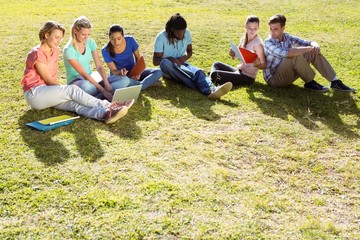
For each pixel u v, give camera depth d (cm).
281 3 1385
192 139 521
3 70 725
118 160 464
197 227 367
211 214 385
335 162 492
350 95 684
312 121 593
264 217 386
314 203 416
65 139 501
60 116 546
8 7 1258
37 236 353
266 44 688
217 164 470
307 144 529
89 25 592
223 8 1317
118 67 671
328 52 888
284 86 710
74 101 561
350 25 1116
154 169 451
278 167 474
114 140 505
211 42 930
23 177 428
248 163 479
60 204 391
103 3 1338
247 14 1244
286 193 428
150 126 546
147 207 389
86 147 486
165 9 1273
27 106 589
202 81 664
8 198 397
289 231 369
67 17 1113
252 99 656
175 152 488
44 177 430
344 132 567
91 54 632
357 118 611
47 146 485
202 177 441
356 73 783
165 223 369
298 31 1044
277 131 555
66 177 430
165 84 695
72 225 365
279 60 685
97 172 440
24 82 561
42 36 550
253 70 712
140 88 602
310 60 696
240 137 532
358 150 523
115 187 418
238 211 392
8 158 459
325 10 1284
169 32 685
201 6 1338
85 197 400
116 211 384
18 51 816
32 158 461
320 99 667
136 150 488
